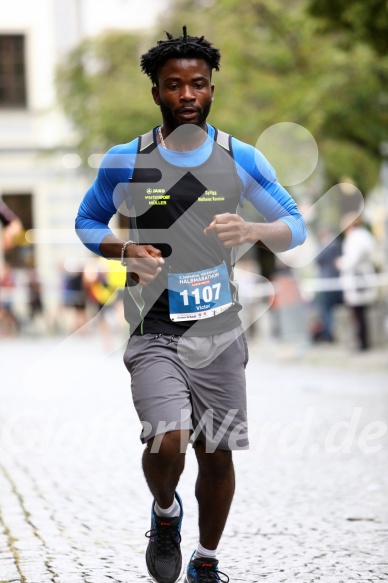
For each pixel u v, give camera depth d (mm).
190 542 11383
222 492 9008
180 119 8648
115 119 43219
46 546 11242
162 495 8758
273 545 11195
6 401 23938
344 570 10188
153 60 8719
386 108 37188
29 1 63344
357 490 13883
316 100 36375
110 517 12625
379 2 24422
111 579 9906
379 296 33594
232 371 8789
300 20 38531
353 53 36375
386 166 37938
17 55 63656
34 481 14922
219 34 39500
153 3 49469
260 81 38188
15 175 63406
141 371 8672
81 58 46812
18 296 56656
